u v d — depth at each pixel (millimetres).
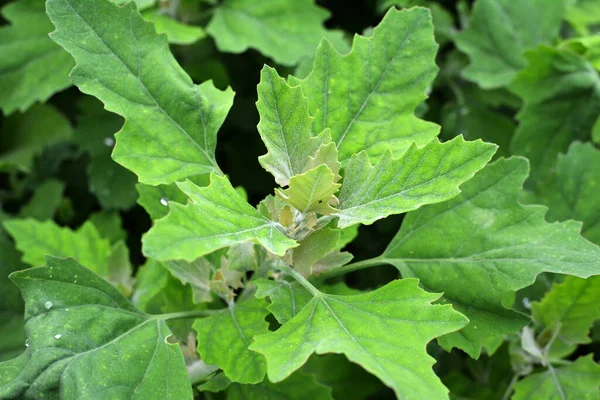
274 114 466
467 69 664
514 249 486
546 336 540
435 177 444
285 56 628
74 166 697
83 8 473
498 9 679
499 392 584
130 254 664
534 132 630
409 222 505
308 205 456
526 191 573
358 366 603
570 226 486
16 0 658
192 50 668
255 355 473
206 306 527
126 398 457
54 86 627
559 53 625
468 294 488
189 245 410
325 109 496
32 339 464
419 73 498
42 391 454
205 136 492
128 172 653
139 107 480
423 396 406
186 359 512
